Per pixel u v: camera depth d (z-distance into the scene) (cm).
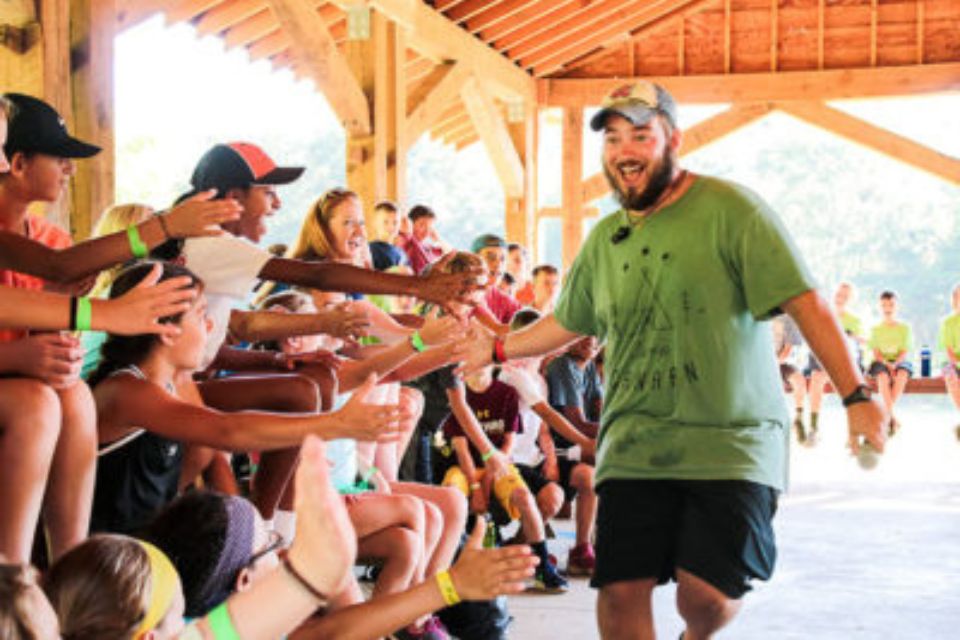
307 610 239
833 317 370
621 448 386
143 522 358
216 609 240
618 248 395
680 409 380
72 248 348
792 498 994
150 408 338
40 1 702
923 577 690
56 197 404
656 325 384
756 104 1773
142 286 312
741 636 564
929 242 5147
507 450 653
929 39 1733
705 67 1784
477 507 627
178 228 347
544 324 430
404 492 509
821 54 1752
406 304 780
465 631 499
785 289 371
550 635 562
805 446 1478
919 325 5109
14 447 304
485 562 275
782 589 657
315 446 235
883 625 585
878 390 1659
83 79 727
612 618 383
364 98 1188
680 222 383
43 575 241
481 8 1484
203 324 362
